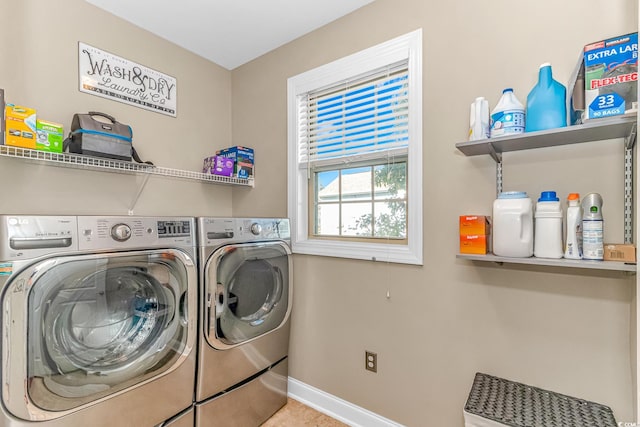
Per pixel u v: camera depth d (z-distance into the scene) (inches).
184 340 57.4
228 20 79.0
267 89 93.8
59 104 67.2
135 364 51.4
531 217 49.5
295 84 86.5
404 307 67.1
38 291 41.6
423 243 64.2
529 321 53.4
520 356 54.1
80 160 64.3
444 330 61.9
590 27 48.5
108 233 48.1
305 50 84.9
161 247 54.2
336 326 77.7
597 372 47.8
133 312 52.3
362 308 73.3
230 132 103.8
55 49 66.7
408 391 66.2
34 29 63.8
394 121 71.2
